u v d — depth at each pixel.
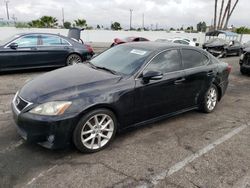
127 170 3.11
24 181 2.82
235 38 21.73
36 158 3.28
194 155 3.53
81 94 3.31
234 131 4.39
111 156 3.41
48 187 2.74
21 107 3.30
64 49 9.05
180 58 4.54
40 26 39.78
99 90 3.44
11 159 3.23
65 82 3.54
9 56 8.01
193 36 36.59
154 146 3.73
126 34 34.81
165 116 4.40
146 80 3.85
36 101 3.21
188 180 2.97
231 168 3.24
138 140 3.89
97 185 2.81
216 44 18.02
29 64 8.45
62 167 3.11
